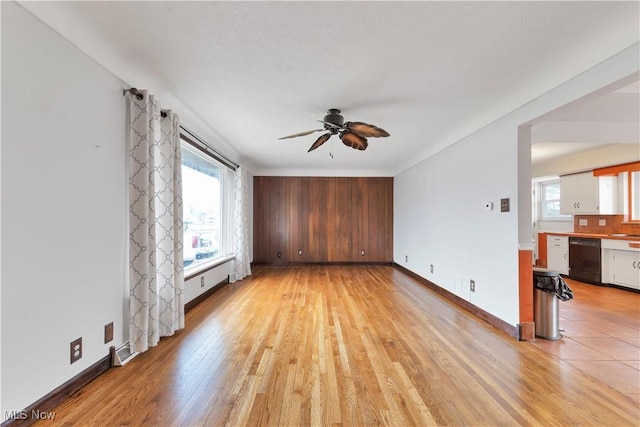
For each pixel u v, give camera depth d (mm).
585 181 4961
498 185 2814
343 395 1678
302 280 4934
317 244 6508
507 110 2656
